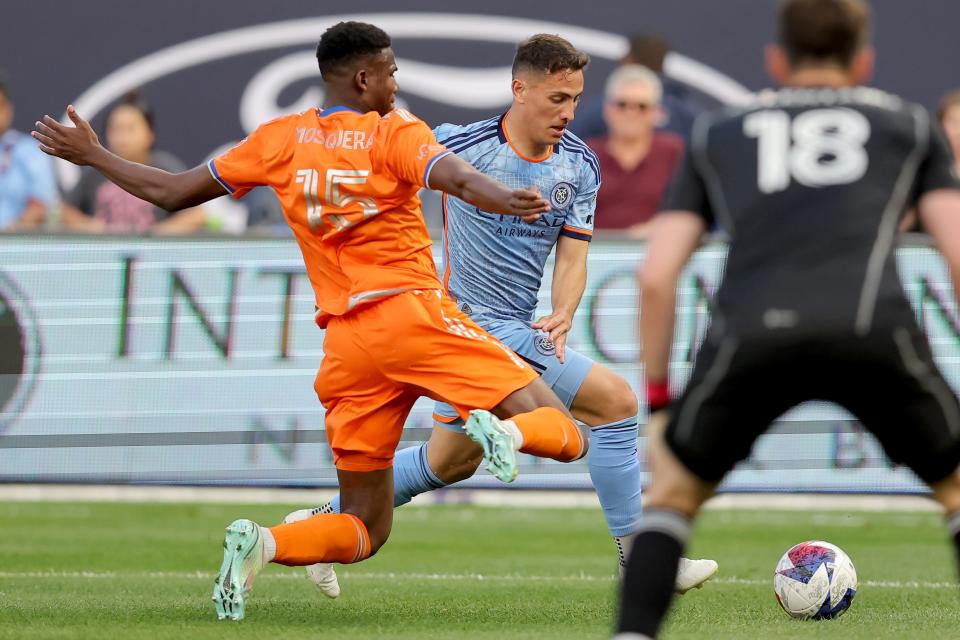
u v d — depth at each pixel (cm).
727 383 1238
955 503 1295
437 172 1683
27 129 4700
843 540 3192
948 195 1264
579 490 3516
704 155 1292
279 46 4750
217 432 3512
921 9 4675
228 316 3522
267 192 4247
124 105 4109
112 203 4228
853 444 3450
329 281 1814
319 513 2000
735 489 3459
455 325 1778
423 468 2092
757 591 2241
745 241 1257
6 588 2195
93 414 3512
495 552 2934
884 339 1215
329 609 1945
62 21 4716
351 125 1759
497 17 4753
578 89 2011
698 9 4722
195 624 1727
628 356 3459
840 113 1280
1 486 3812
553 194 2044
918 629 1738
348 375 1802
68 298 3525
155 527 3303
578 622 1809
